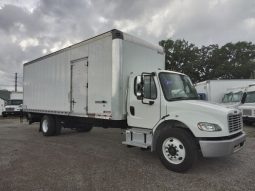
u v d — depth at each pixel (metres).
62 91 9.05
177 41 39.19
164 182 4.69
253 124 14.37
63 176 5.01
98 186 4.48
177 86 6.23
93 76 7.41
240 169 5.49
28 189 4.33
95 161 6.17
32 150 7.47
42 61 10.52
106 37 6.88
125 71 6.64
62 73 9.05
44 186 4.46
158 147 5.61
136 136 6.34
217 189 4.34
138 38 7.19
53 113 9.66
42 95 10.48
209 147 4.86
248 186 4.47
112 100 6.58
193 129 5.05
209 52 42.09
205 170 5.41
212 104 5.49
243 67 38.28
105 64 6.91
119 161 6.17
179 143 5.25
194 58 39.25
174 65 39.38
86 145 8.26
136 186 4.48
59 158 6.47
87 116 7.65
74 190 4.29
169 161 5.40
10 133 11.63
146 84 6.10
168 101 5.71
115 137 9.99
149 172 5.29
